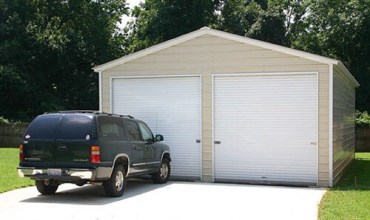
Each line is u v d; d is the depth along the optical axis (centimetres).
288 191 1261
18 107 3328
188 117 1505
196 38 1493
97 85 3691
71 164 1066
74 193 1205
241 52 1443
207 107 1480
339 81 1539
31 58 3369
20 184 1312
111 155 1110
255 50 1427
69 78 3650
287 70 1394
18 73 3238
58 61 3441
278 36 3597
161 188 1309
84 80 3666
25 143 1100
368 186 1349
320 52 3491
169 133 1524
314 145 1371
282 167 1402
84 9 3953
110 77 1589
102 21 3906
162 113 1534
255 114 1431
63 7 3872
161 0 3703
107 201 1091
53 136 1084
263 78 1423
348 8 3347
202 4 3594
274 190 1280
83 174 1052
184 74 1505
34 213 948
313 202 1087
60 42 3425
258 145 1428
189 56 1502
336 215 910
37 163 1088
